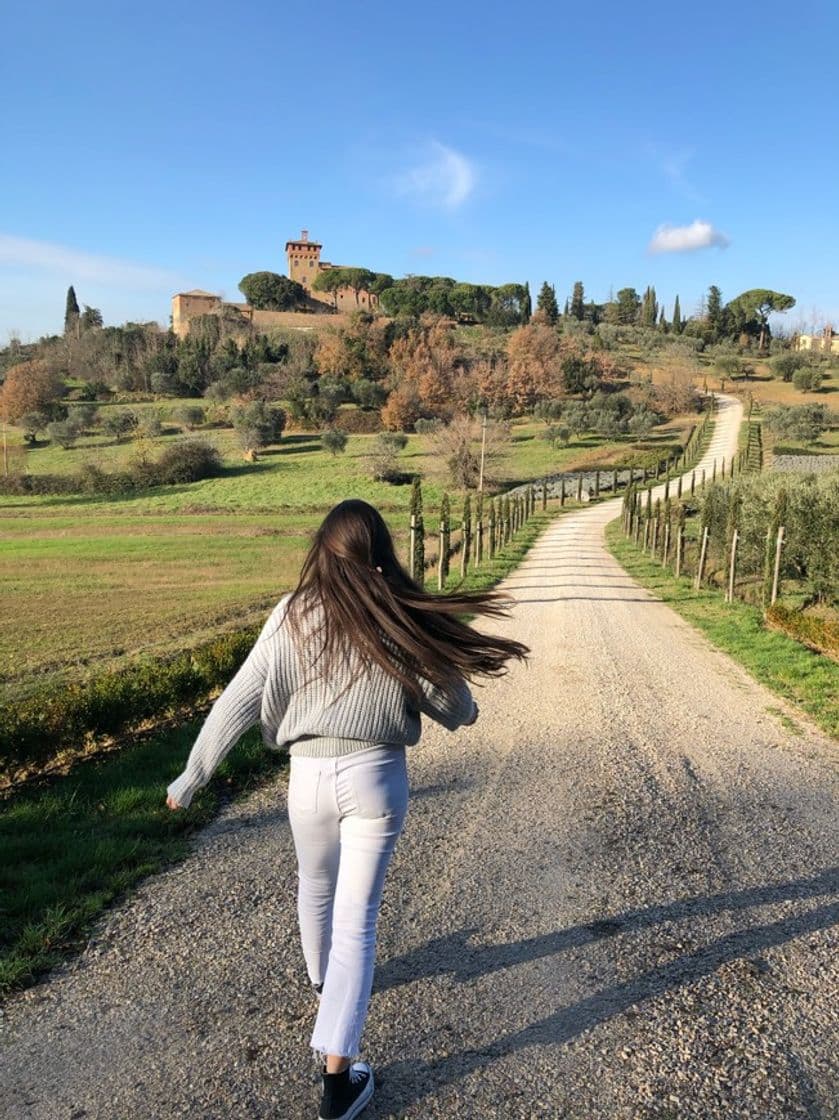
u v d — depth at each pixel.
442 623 2.57
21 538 42.22
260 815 5.29
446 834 4.92
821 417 93.38
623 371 135.50
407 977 3.24
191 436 88.19
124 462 74.44
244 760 6.29
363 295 192.38
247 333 141.75
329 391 103.25
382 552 2.62
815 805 5.58
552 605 18.80
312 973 2.77
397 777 2.49
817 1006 3.04
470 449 66.88
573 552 35.62
